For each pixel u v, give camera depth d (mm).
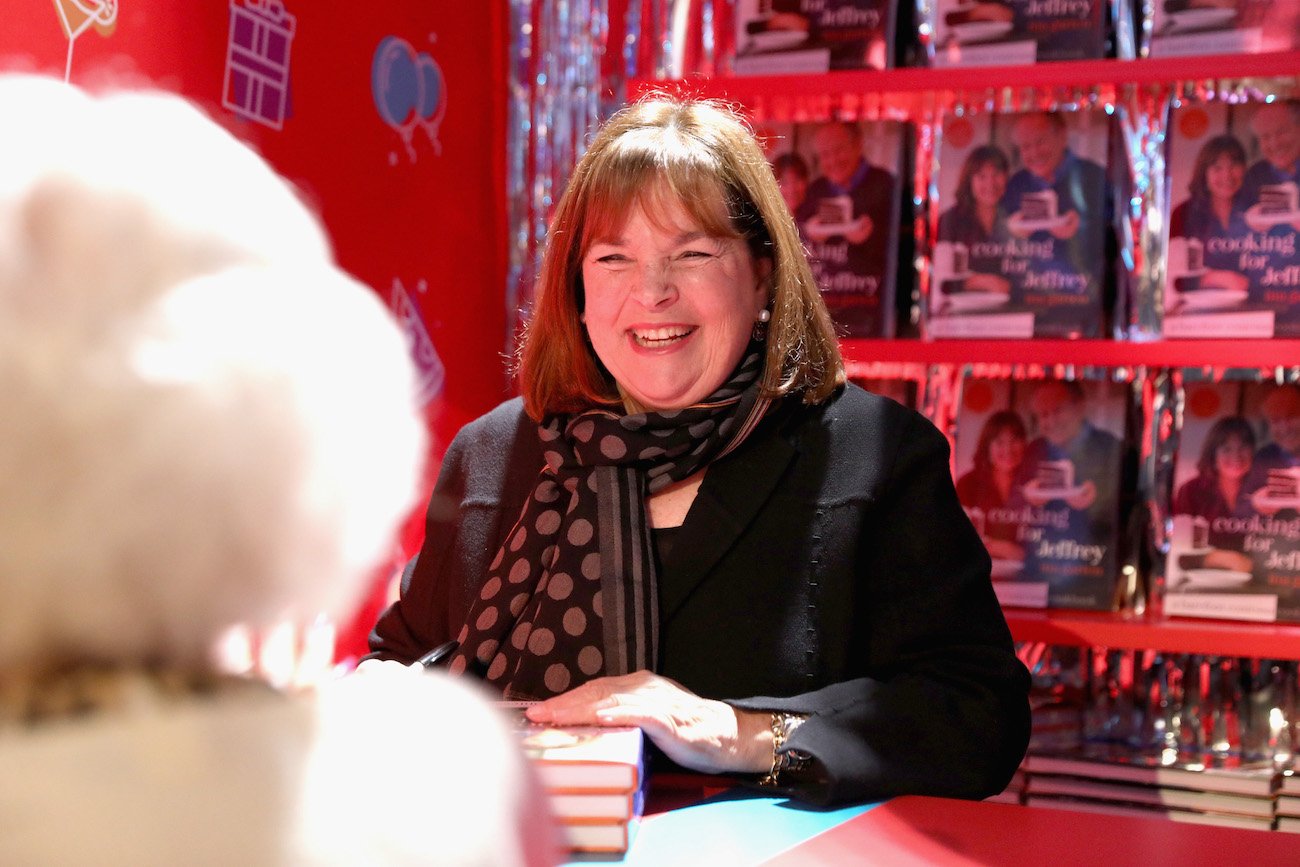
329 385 502
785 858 1041
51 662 473
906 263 2486
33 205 483
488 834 511
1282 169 2254
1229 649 2205
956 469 2443
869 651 1567
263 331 492
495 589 1639
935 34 2420
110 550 455
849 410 1663
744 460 1613
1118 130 2375
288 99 2326
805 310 1690
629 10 3023
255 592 486
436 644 1806
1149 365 2355
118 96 556
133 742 461
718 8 2951
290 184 579
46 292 467
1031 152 2369
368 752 507
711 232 1608
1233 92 2414
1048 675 2521
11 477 449
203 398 465
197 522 464
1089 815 1168
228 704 494
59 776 447
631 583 1551
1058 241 2352
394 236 2695
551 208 3125
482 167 3062
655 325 1602
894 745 1337
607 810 1028
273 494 478
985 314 2381
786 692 1501
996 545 2412
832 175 2467
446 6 2875
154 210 495
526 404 1770
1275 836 1108
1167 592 2334
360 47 2553
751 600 1542
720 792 1272
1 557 450
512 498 1770
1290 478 2289
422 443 570
